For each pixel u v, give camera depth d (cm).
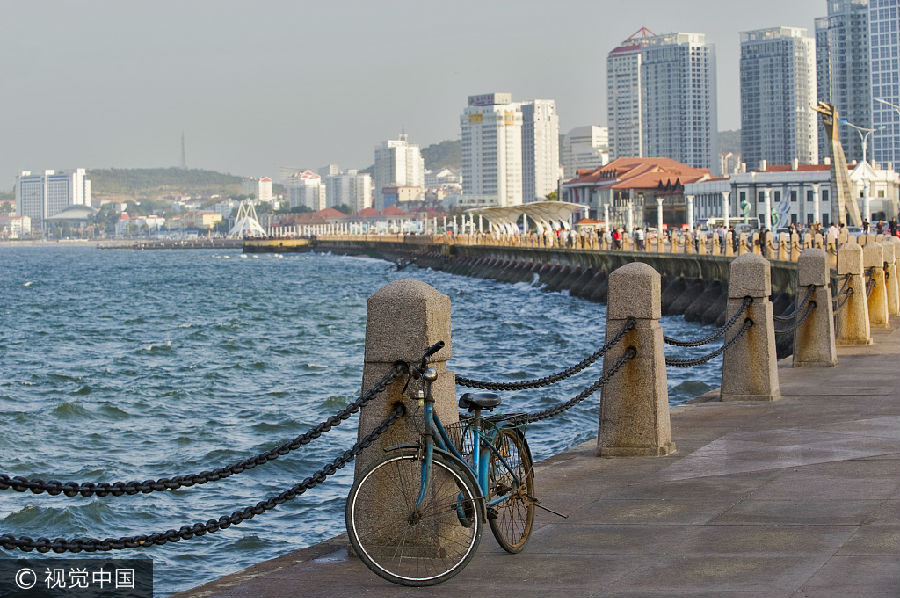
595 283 7900
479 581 856
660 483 1198
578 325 5828
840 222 6322
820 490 1131
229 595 843
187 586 1496
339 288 11644
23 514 1902
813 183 16088
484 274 11969
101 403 3300
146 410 3189
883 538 930
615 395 1359
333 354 4859
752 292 1772
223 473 802
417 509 859
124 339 6034
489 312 6975
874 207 14450
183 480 783
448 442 879
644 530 1002
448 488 866
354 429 2664
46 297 10738
